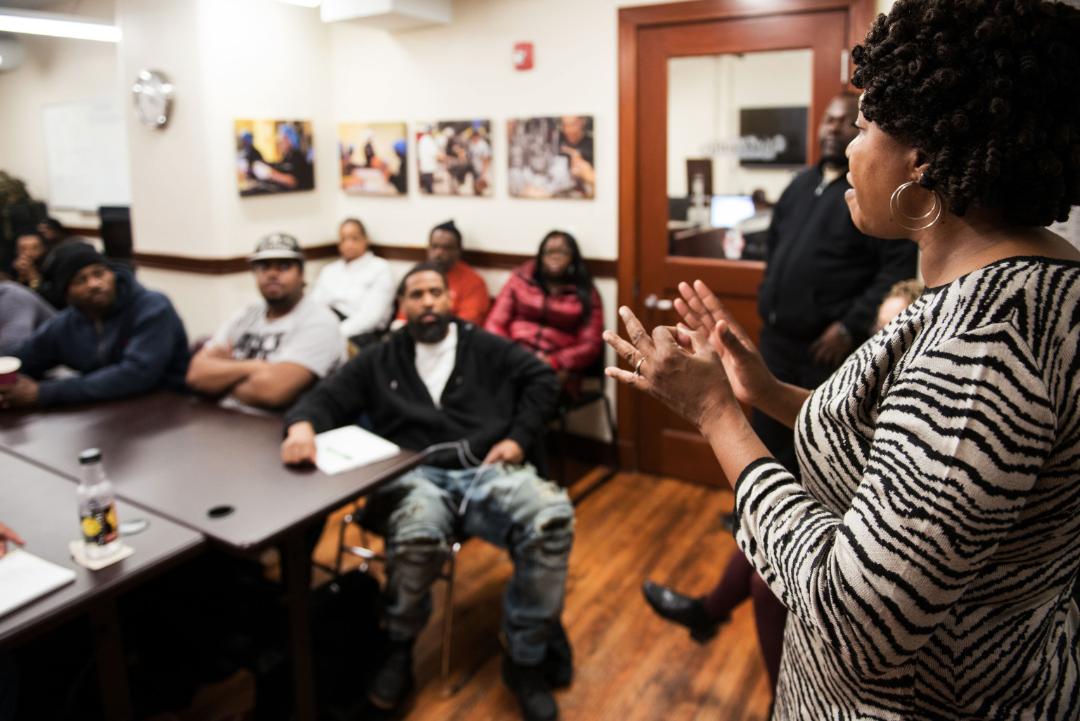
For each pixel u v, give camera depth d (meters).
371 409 2.58
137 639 2.17
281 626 2.15
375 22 3.95
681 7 3.34
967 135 0.65
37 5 4.19
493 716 2.17
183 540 1.65
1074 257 0.69
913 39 0.68
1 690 1.62
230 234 4.18
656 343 0.83
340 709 2.11
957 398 0.62
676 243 3.58
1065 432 0.63
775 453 2.43
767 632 1.90
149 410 2.64
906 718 0.75
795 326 2.70
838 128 2.53
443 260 4.01
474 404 2.53
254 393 2.67
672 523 3.31
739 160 3.36
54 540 1.66
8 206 6.02
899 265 2.43
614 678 2.31
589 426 3.95
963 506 0.61
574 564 2.97
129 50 4.26
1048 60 0.63
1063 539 0.67
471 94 4.04
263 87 4.23
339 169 4.66
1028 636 0.71
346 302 4.38
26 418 2.55
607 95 3.62
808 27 3.10
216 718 2.12
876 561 0.63
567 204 3.84
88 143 5.98
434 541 2.16
